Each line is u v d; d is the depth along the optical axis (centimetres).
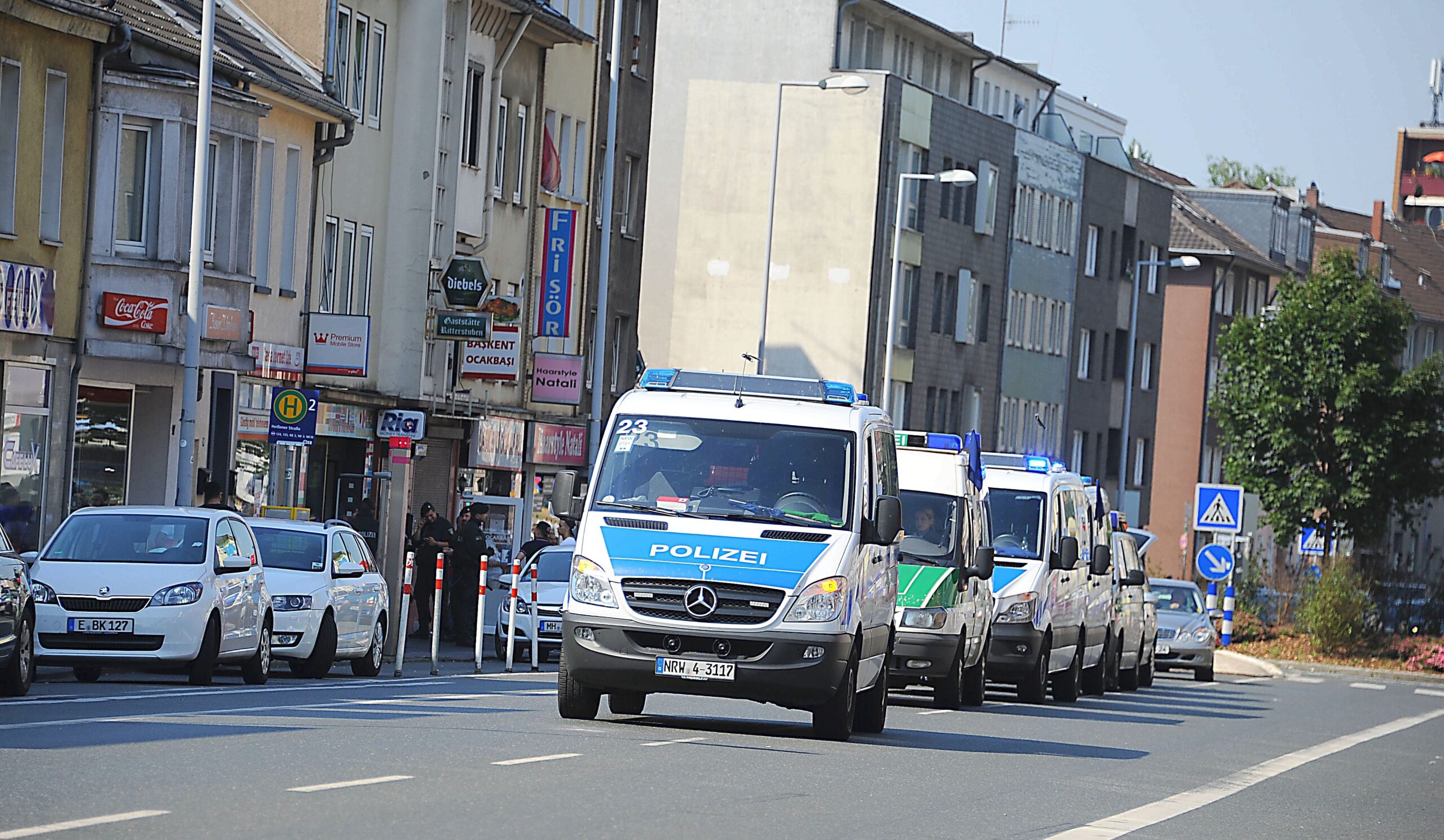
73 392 6638
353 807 2361
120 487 7038
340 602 5591
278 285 7881
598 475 3803
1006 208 16950
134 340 6800
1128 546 7844
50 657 4575
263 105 7275
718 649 3612
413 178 8950
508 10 9750
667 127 15350
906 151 15412
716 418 3872
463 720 3728
